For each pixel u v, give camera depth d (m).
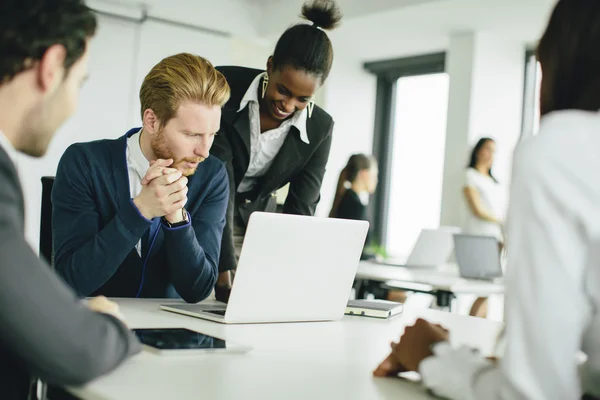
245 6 7.04
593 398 0.83
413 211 7.66
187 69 1.67
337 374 1.07
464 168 6.48
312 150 2.44
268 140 2.37
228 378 0.99
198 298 1.79
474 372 0.87
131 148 1.81
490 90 6.59
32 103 0.82
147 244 1.83
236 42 7.64
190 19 6.64
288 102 2.18
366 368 1.13
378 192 8.05
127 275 1.84
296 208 2.52
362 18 6.34
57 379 0.78
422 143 7.63
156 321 1.46
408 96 7.87
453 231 4.63
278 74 2.14
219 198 1.92
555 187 0.73
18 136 0.84
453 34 6.66
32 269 0.74
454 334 1.51
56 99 0.84
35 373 0.78
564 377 0.73
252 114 2.33
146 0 6.20
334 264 1.59
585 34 0.80
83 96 6.10
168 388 0.91
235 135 2.33
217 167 1.92
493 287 3.73
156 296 1.88
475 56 6.46
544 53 0.85
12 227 0.75
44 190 1.91
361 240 1.62
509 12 5.87
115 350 0.83
